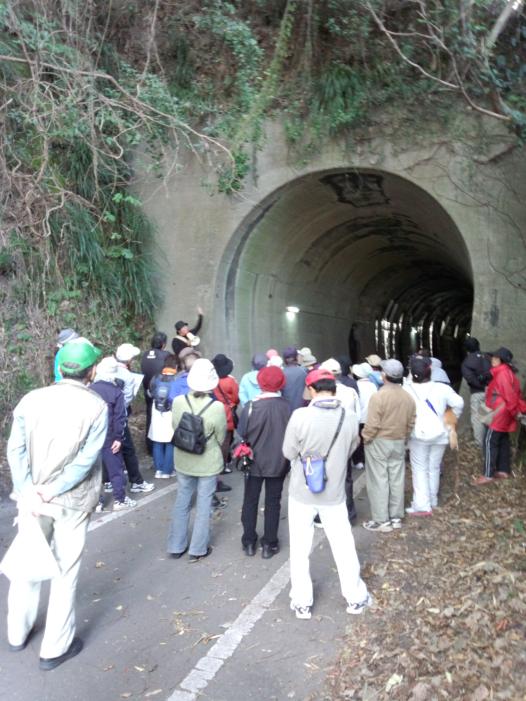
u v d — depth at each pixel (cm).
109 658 379
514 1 759
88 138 1065
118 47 1194
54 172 1065
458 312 3616
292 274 1552
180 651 387
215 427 522
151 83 998
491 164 971
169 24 1163
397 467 598
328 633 404
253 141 1116
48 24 930
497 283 968
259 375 538
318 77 1088
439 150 1010
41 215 1026
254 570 511
